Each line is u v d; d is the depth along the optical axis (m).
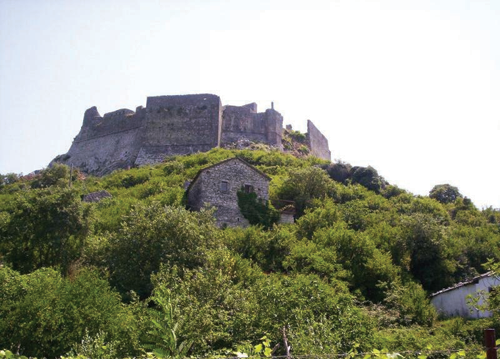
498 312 18.78
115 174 63.12
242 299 18.84
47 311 16.03
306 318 16.78
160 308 18.48
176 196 43.09
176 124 76.19
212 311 17.08
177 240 25.27
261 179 42.12
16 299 16.89
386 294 26.25
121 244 25.17
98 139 85.12
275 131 80.12
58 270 22.02
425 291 29.83
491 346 7.30
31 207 26.94
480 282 26.53
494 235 41.97
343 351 15.77
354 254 30.22
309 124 89.06
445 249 34.44
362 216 40.62
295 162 62.59
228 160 41.38
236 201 40.41
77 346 14.48
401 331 19.64
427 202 52.38
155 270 24.12
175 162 61.22
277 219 41.12
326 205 43.75
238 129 79.75
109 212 37.91
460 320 22.56
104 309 17.00
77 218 27.52
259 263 30.77
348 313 18.09
